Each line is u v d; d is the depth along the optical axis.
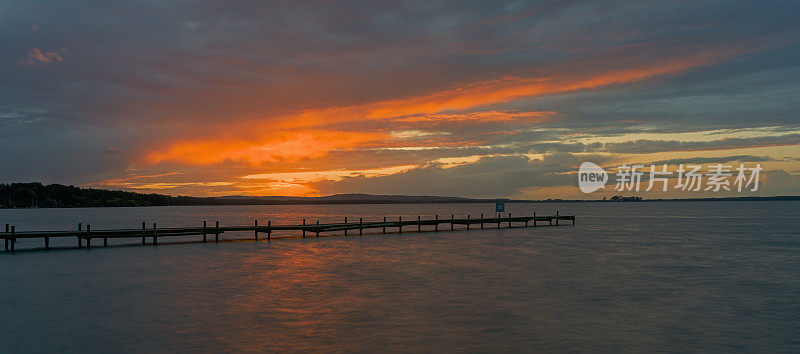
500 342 16.31
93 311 20.11
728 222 99.19
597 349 15.66
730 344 16.22
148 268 31.50
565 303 21.83
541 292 24.12
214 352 15.24
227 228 50.06
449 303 21.73
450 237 57.03
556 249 43.62
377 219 136.12
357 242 50.19
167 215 176.88
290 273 29.70
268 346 15.80
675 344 16.20
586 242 50.78
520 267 32.31
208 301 22.00
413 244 48.25
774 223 94.25
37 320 18.70
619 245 47.44
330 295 23.33
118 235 44.16
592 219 117.19
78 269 30.97
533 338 16.73
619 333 17.34
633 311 20.42
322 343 16.12
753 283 26.81
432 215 175.50
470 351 15.45
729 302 22.19
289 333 17.17
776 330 17.81
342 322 18.58
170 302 21.77
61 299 22.33
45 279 27.36
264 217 154.88
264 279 27.58
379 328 17.80
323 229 56.06
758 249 43.97
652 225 86.81
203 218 142.88
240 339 16.48
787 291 24.66
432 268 31.84
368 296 23.11
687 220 109.94
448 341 16.41
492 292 24.08
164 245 46.25
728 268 32.22
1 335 16.83
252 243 48.75
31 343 16.03
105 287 25.12
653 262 34.91
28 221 116.12
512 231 67.75
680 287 25.58
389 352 15.30
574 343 16.25
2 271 30.09
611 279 27.83
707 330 17.78
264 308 20.70
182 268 31.61
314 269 31.36
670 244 48.62
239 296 23.05
